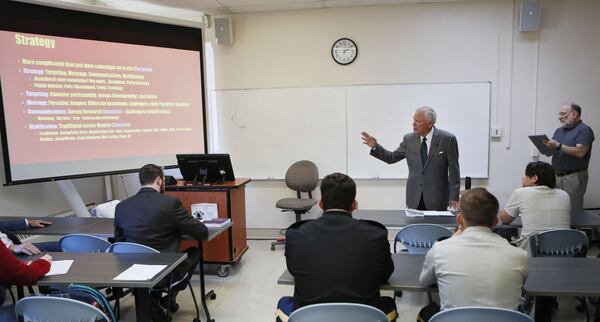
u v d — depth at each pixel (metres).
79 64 3.85
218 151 5.18
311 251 1.65
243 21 4.99
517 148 4.74
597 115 4.60
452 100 4.75
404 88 4.80
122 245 2.38
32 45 3.57
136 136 4.25
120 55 4.10
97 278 1.87
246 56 5.02
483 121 4.74
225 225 3.05
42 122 3.65
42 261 1.96
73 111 3.83
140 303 1.99
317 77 4.93
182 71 4.53
